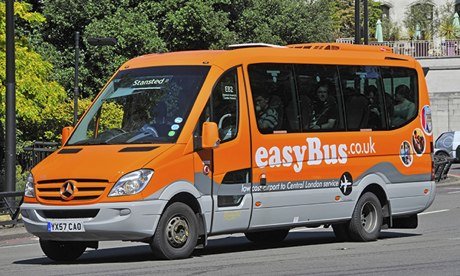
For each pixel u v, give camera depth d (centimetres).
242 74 1532
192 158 1426
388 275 1235
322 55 1678
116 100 1522
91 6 4088
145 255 1556
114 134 1464
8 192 2280
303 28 4544
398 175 1783
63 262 1484
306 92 1631
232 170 1489
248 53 1555
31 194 1409
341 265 1344
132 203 1348
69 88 4031
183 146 1417
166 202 1383
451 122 6291
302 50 1648
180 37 4178
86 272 1305
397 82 1811
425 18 7325
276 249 1614
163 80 1502
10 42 2388
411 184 1811
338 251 1552
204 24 4125
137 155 1385
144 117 1471
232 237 1922
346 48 1753
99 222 1346
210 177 1455
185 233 1417
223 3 4344
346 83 1709
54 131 3578
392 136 1778
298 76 1623
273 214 1554
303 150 1606
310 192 1612
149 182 1364
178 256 1409
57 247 1481
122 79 1547
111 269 1330
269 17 4547
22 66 3069
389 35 6962
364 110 1731
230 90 1509
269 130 1556
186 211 1415
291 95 1605
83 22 4144
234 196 1493
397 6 8312
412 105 1834
